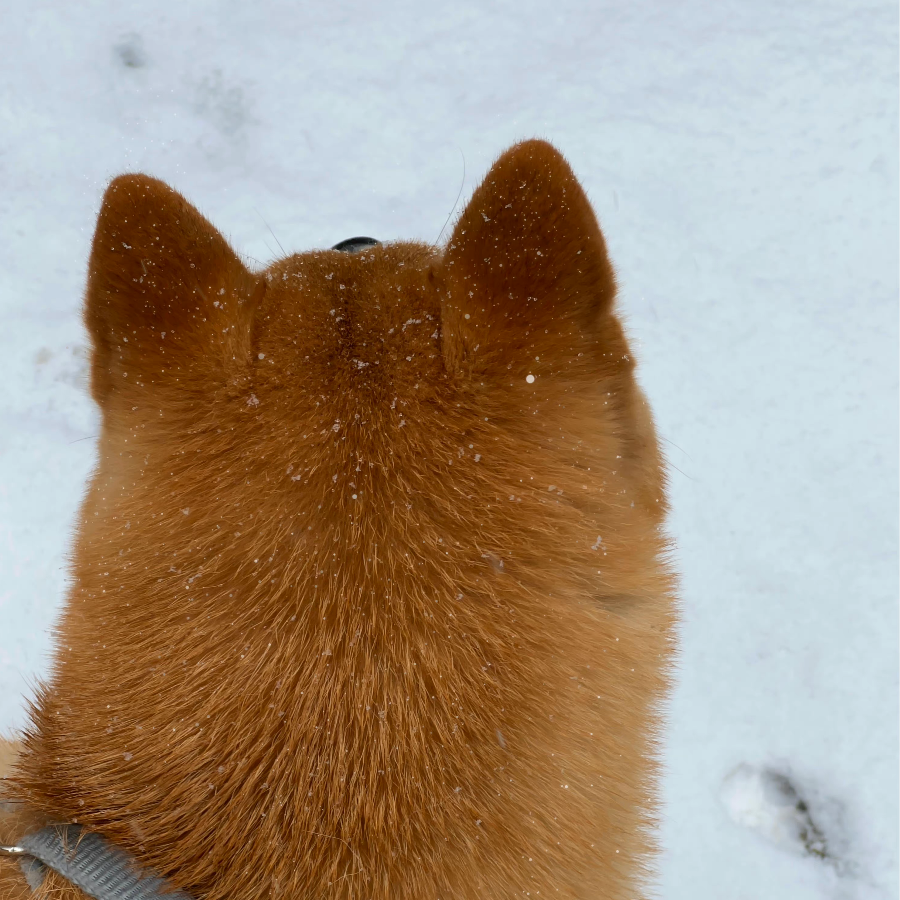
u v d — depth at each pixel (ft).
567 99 5.82
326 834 2.87
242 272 3.01
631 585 2.97
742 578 4.69
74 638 2.97
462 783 2.88
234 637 2.90
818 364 5.10
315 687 2.88
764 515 4.80
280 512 2.90
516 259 2.94
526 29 6.07
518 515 2.92
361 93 5.87
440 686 2.87
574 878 2.91
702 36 5.99
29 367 5.14
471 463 2.92
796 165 5.60
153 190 2.96
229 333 2.95
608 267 2.96
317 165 5.70
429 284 3.00
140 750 2.91
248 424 2.93
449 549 2.89
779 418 5.00
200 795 2.89
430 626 2.88
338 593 2.88
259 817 2.88
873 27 5.96
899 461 4.87
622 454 3.01
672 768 4.33
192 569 2.91
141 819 2.91
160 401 2.95
